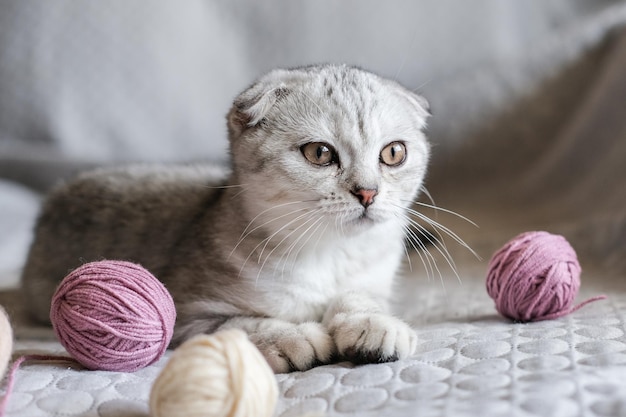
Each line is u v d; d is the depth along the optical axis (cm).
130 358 45
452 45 87
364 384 42
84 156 85
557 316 51
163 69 87
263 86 52
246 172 52
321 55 88
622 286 59
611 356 43
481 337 47
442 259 72
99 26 86
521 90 85
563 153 80
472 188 86
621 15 83
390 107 52
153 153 87
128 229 58
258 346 46
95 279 45
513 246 51
